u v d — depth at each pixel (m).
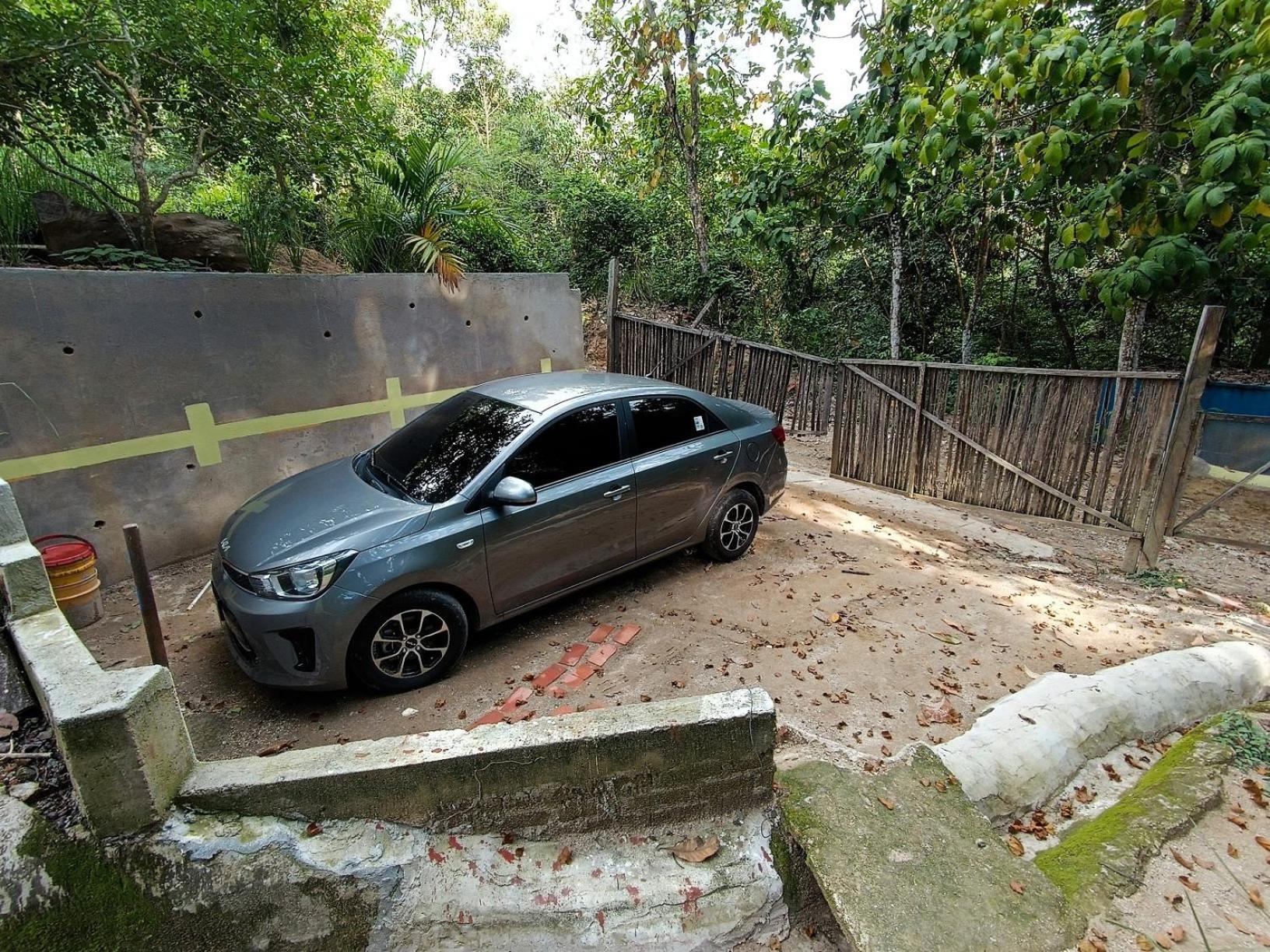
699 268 11.41
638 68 10.11
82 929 1.64
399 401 6.12
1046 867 2.12
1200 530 5.06
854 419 6.77
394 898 1.94
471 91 18.42
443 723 2.97
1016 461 5.43
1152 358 11.39
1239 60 4.44
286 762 1.97
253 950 1.82
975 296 10.34
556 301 7.36
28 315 4.01
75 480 4.30
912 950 1.68
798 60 9.22
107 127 5.46
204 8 4.50
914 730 2.95
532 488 3.29
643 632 3.77
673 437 4.21
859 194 7.73
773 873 2.12
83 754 1.61
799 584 4.43
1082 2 6.34
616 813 2.16
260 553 3.04
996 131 5.80
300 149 5.66
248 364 5.06
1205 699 3.17
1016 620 4.05
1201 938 1.85
